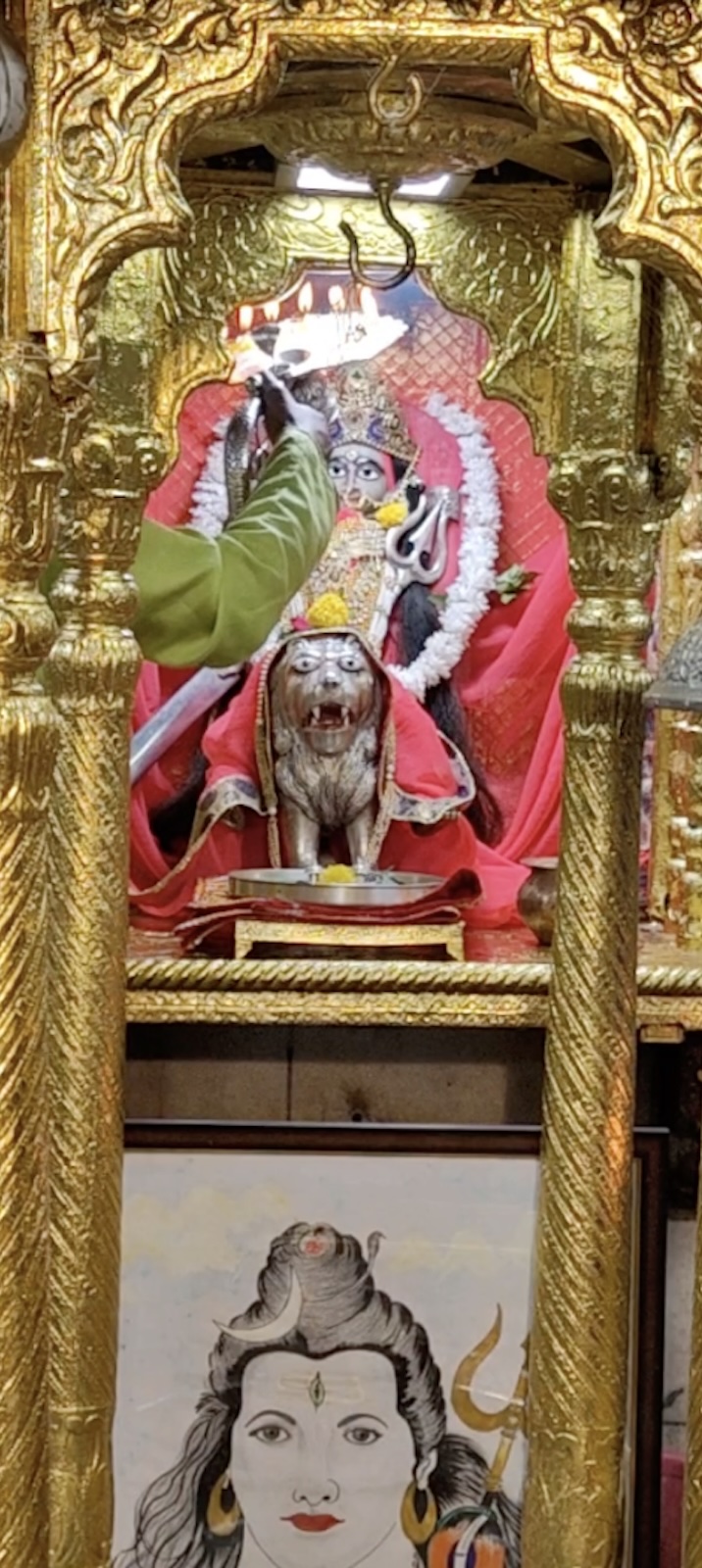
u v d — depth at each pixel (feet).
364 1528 7.93
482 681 8.71
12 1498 4.67
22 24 4.64
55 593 6.54
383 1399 7.93
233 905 7.77
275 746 8.46
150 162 4.71
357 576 8.68
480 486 8.70
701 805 8.23
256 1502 7.93
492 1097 8.14
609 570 6.76
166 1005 7.61
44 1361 4.74
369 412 8.65
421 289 8.57
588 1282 6.72
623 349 6.84
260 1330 7.93
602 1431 6.75
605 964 6.72
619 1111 6.75
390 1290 7.93
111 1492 6.56
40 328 4.66
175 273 6.97
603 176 6.78
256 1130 7.93
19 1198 4.66
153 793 8.60
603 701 6.70
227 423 8.56
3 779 4.60
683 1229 8.12
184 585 7.53
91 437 6.45
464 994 7.67
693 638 5.77
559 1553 6.73
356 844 8.48
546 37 4.71
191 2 4.70
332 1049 8.11
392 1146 7.93
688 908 8.19
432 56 4.76
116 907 6.54
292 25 4.71
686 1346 8.11
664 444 6.84
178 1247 7.91
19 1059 4.65
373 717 8.52
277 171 6.82
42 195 4.66
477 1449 7.93
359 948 7.68
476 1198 7.95
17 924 4.63
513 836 8.68
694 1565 4.99
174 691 8.63
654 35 4.69
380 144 5.73
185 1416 7.91
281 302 8.52
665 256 4.75
